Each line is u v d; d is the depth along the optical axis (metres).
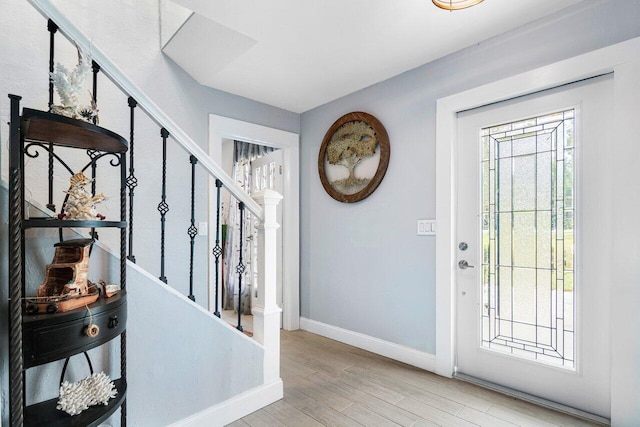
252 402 1.93
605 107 1.82
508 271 2.18
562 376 1.95
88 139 1.32
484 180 2.29
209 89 2.95
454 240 2.40
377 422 1.82
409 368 2.53
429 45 2.28
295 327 3.54
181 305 1.68
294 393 2.14
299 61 2.50
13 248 1.04
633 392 1.67
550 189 2.02
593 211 1.85
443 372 2.39
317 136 3.46
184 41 2.42
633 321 1.67
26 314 1.10
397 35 2.15
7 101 2.03
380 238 2.84
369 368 2.53
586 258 1.88
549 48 1.96
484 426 1.78
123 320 1.33
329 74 2.72
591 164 1.86
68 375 1.35
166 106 2.65
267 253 2.07
